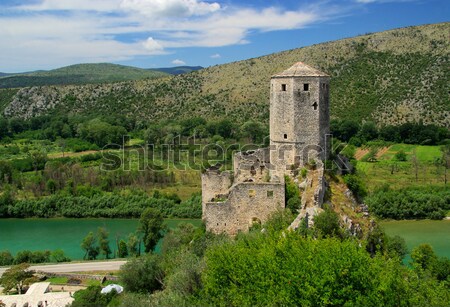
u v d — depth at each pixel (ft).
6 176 611.47
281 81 254.47
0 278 332.60
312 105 252.01
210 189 287.89
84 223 518.37
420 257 281.95
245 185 247.91
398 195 524.11
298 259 148.77
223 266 161.99
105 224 510.99
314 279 140.56
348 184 268.00
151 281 253.85
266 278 148.36
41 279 335.67
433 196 518.78
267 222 231.50
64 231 487.61
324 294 137.59
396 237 339.77
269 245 166.30
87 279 330.95
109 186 595.06
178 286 180.86
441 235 443.73
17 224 520.42
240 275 155.63
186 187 586.45
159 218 404.36
